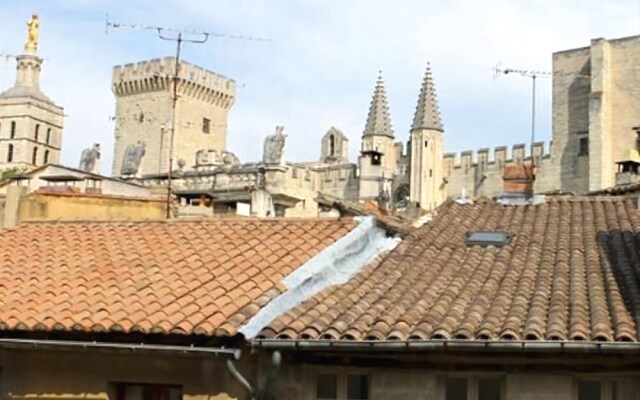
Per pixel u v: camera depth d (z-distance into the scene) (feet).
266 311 45.57
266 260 53.47
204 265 53.47
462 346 40.29
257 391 43.42
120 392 46.55
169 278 51.67
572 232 60.59
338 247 54.19
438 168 327.88
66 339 46.52
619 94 295.48
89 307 48.11
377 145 333.62
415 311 44.75
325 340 42.27
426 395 42.32
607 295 45.52
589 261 52.70
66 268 54.90
